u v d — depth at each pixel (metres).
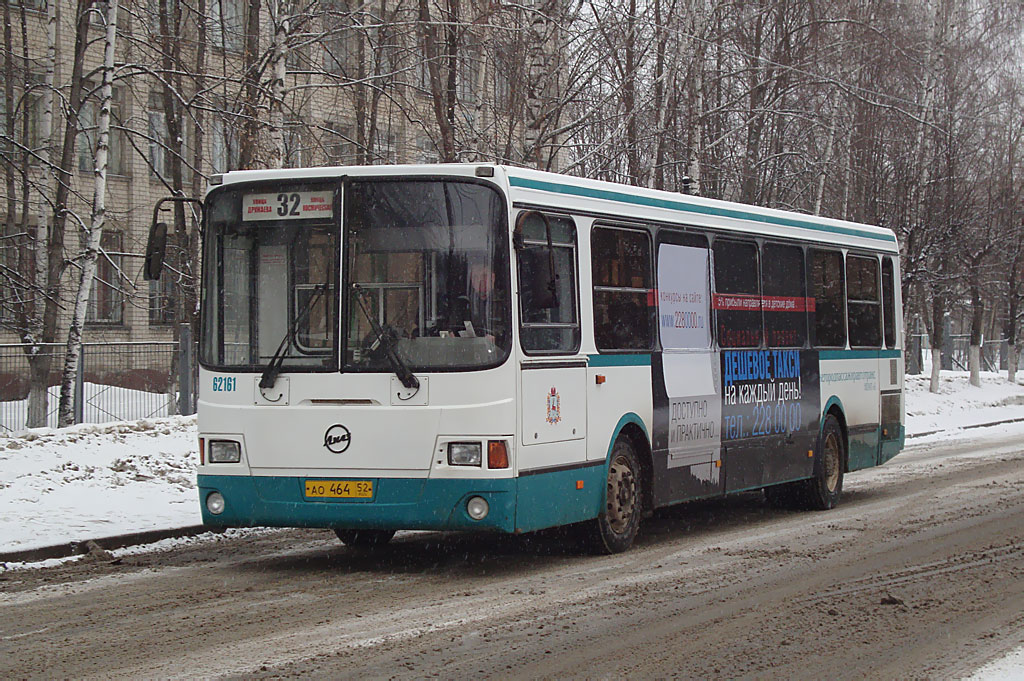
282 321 10.37
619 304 11.73
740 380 13.77
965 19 37.38
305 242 10.36
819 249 15.77
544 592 9.55
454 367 9.94
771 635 8.13
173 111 25.17
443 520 9.90
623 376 11.66
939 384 41.53
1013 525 13.39
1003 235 39.53
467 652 7.54
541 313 10.52
